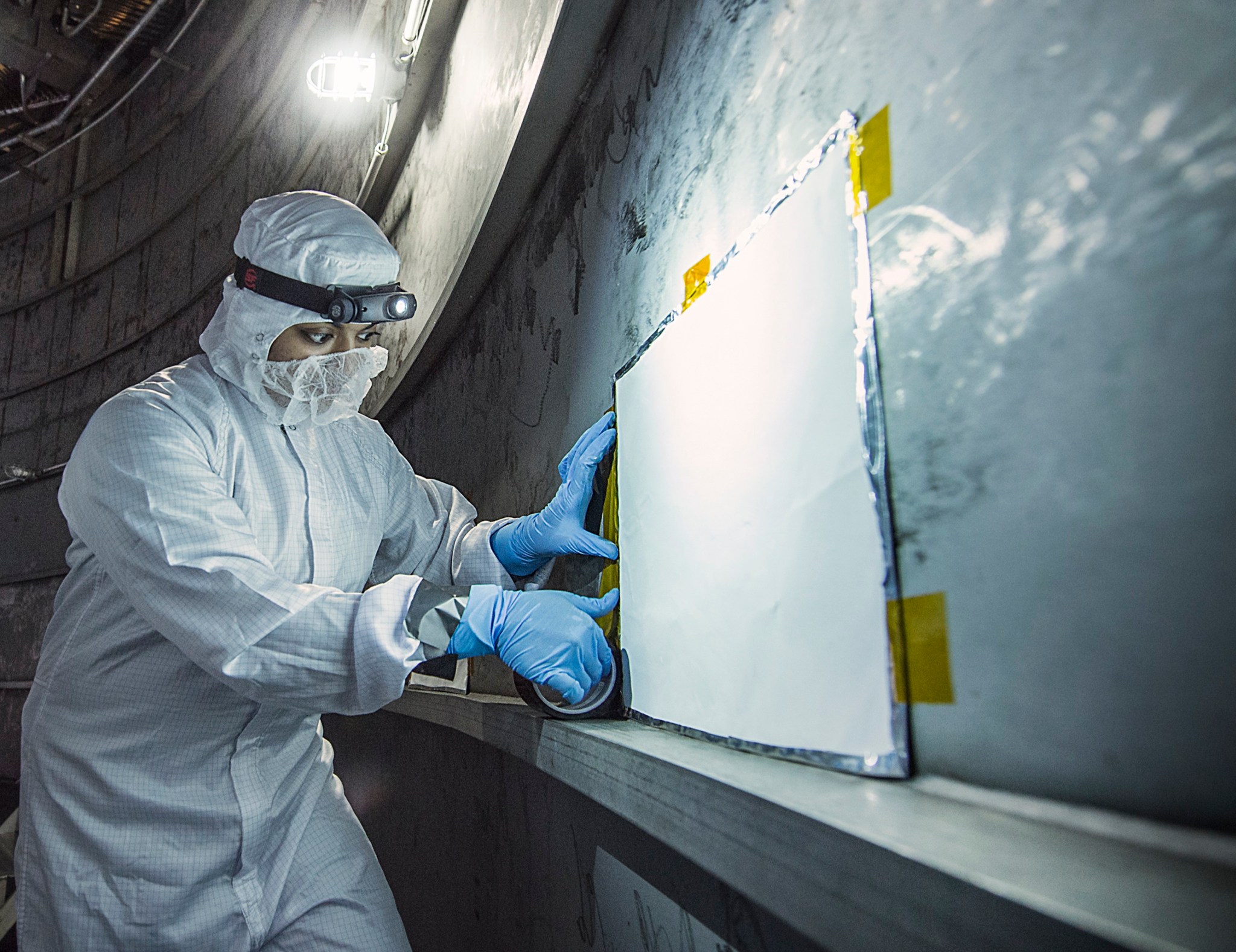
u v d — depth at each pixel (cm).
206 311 445
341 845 125
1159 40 38
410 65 238
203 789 112
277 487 120
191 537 100
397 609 101
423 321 246
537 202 167
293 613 99
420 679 209
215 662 99
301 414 119
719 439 82
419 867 230
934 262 53
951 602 50
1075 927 29
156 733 112
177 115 498
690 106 100
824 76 69
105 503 103
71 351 546
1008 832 40
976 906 34
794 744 65
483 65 192
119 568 103
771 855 51
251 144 439
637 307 115
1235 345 34
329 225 113
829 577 61
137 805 110
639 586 106
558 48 132
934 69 54
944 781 50
